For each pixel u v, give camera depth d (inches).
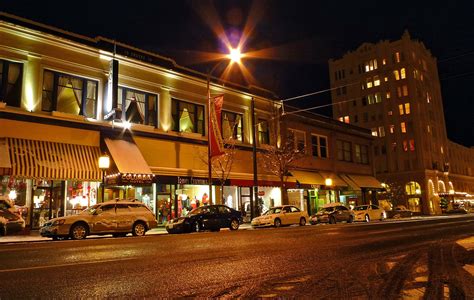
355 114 2898.6
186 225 853.8
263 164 1301.7
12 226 674.2
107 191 940.6
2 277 308.0
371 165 1943.9
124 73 994.1
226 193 1216.2
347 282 296.0
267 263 379.2
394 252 457.4
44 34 861.2
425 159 2640.3
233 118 1280.8
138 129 995.9
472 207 3169.3
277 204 1362.0
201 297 252.1
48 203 839.7
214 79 1225.4
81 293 259.4
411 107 2674.7
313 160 1558.8
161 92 1071.0
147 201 1005.2
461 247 499.5
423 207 2554.1
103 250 470.6
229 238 621.9
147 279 303.9
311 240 585.9
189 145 1100.5
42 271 332.2
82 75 924.0
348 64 2984.7
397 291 266.5
